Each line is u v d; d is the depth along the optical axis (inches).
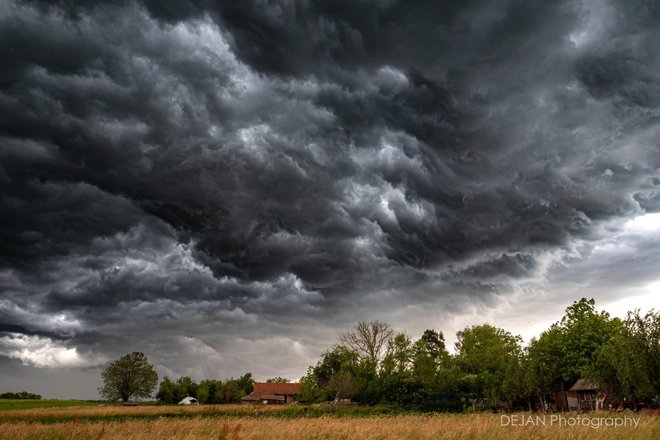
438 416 1648.6
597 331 2203.5
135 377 5211.6
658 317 1449.3
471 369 3102.9
